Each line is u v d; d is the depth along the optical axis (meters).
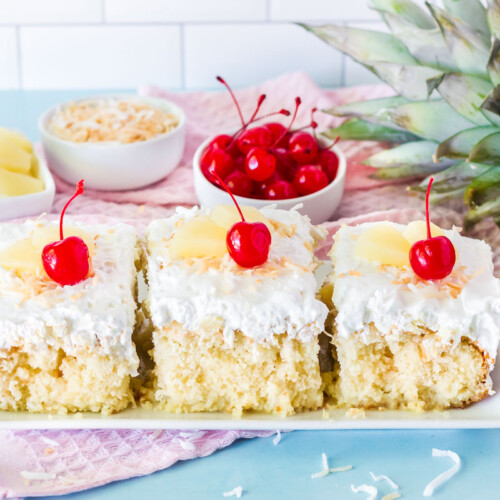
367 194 0.92
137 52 1.09
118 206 0.90
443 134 0.89
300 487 0.68
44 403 0.71
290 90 1.04
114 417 0.71
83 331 0.70
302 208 0.85
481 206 0.86
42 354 0.70
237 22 1.08
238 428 0.70
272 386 0.71
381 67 0.89
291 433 0.71
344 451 0.70
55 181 0.93
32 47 1.09
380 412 0.71
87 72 1.10
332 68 1.10
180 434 0.71
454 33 0.86
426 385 0.72
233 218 0.74
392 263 0.72
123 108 0.96
